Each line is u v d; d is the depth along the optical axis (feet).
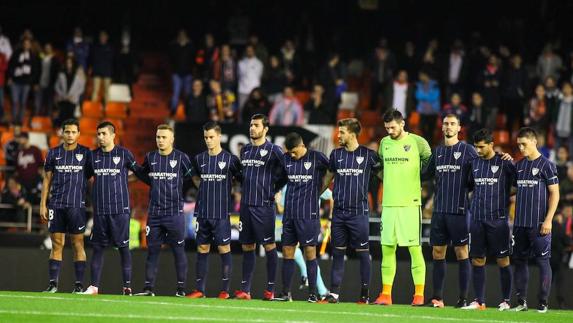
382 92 219.00
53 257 122.83
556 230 140.97
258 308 100.27
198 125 181.88
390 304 115.75
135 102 230.89
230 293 140.56
